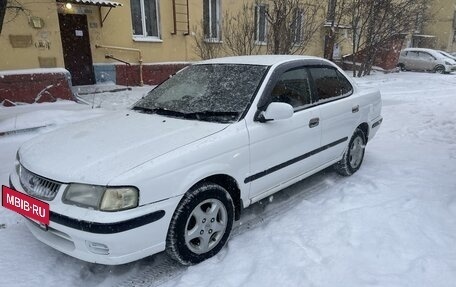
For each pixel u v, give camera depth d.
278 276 2.71
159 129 3.13
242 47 13.35
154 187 2.57
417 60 23.12
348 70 21.39
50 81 9.05
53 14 9.10
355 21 18.44
